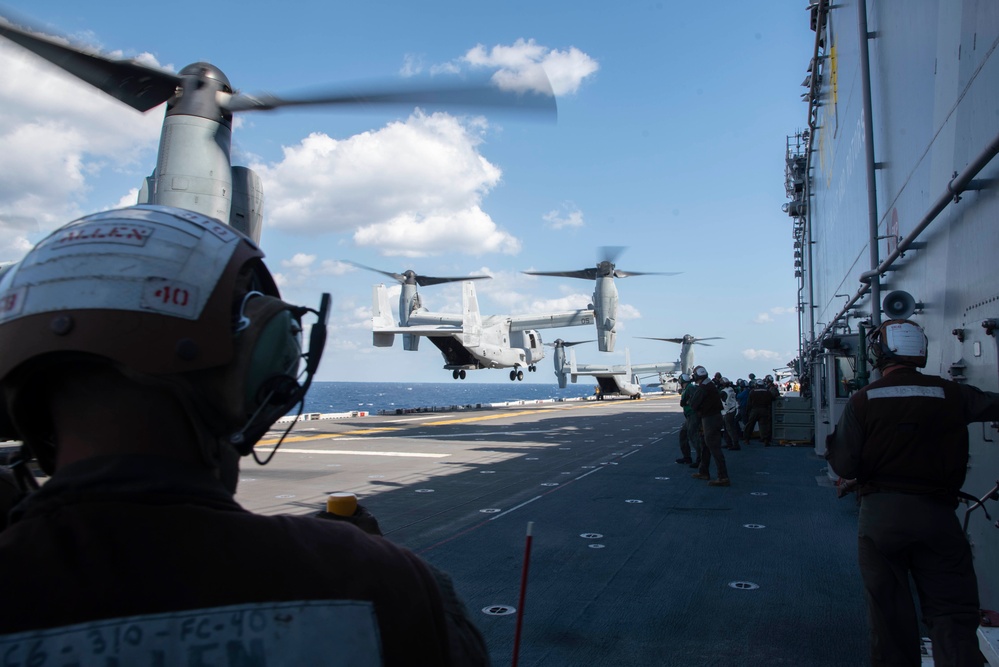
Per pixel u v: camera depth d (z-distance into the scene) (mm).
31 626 720
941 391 2984
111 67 5441
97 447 872
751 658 4047
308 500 8992
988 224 3605
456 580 5555
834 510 8289
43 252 912
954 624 2836
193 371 866
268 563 834
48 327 830
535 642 4281
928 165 5000
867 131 7262
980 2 3785
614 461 13227
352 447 16156
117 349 827
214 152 6055
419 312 33406
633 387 63719
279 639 797
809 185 18203
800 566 5906
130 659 732
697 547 6562
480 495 9430
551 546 6613
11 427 970
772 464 12648
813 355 15711
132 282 862
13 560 755
